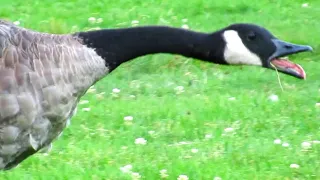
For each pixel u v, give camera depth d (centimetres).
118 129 1453
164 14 2120
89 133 1434
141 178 1275
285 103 1567
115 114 1511
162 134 1429
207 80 1706
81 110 1527
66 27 2030
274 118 1493
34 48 1077
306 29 2023
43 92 1067
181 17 2111
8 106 1053
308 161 1330
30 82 1062
